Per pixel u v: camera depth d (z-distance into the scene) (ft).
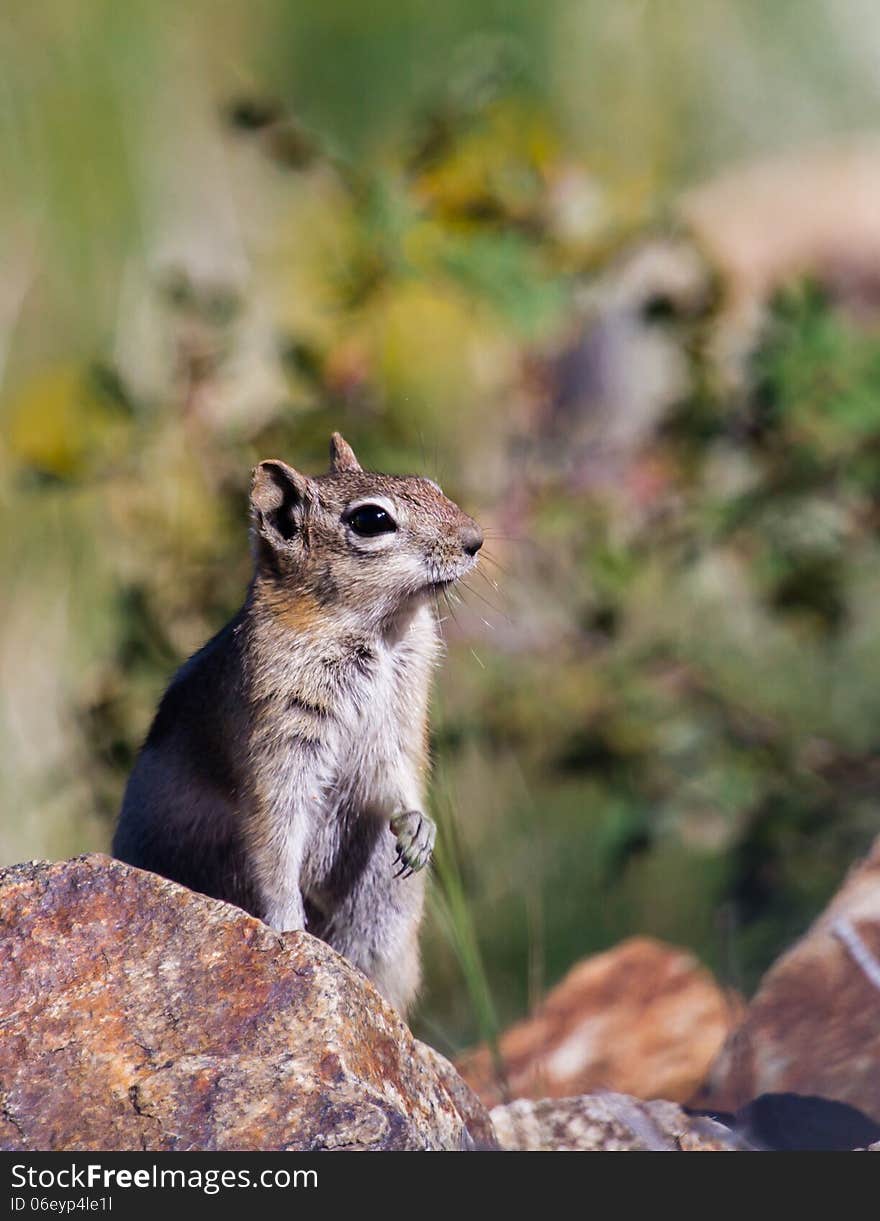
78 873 23.29
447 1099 23.06
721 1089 28.35
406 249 39.50
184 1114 20.56
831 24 70.59
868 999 28.43
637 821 39.11
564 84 62.49
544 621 40.70
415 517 28.12
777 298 40.01
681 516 40.65
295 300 47.44
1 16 48.60
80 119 48.60
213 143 50.06
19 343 45.85
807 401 39.27
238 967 22.22
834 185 68.54
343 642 27.84
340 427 40.11
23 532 42.65
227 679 27.68
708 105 67.51
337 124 59.47
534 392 42.37
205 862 27.99
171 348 42.93
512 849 39.99
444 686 40.01
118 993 22.07
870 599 45.47
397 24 60.39
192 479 40.19
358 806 28.63
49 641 41.65
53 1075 21.08
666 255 43.39
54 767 39.63
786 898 38.88
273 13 59.41
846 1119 26.73
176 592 39.81
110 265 47.60
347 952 29.30
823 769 40.42
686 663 41.11
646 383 46.24
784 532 39.81
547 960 38.42
